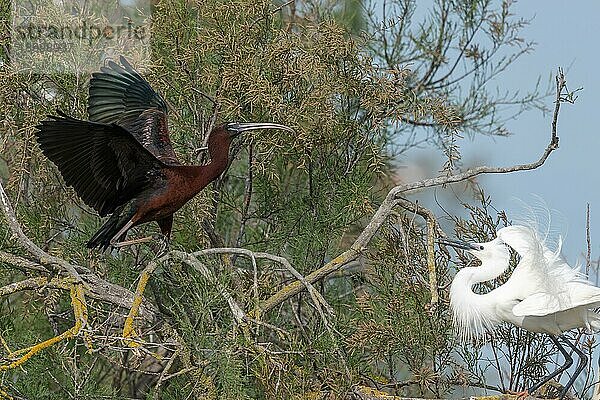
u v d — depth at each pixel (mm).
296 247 13523
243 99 12719
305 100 12547
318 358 10336
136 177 10359
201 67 12922
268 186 13742
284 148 13133
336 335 10328
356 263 14141
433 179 11727
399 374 13609
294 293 11383
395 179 15727
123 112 11492
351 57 12750
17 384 10891
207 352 9289
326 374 10039
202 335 9203
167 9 13023
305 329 13047
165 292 12898
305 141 12648
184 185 10539
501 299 11852
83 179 10102
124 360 12922
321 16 15453
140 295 9977
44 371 11281
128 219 10484
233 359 9164
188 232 13086
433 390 12250
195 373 9492
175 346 9891
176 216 12922
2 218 12164
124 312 11438
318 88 12609
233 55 12562
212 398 9227
